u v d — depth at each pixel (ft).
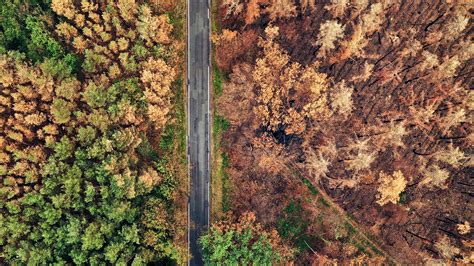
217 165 220.64
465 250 220.84
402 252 225.97
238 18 216.13
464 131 220.64
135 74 194.70
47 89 181.06
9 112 183.21
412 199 226.17
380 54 217.97
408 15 215.51
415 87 219.41
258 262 193.88
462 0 211.82
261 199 217.77
